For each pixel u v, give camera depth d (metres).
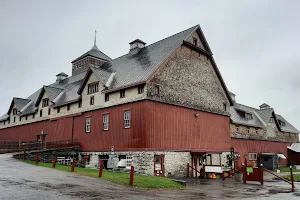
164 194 14.34
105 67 36.38
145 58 31.09
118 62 35.47
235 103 51.47
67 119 35.69
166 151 26.20
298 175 31.05
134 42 35.69
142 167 24.41
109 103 29.12
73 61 48.31
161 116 26.47
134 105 26.33
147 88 25.45
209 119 32.84
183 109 29.22
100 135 29.75
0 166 20.86
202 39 33.78
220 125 34.62
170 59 28.55
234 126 43.00
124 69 31.52
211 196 14.79
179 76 29.44
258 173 22.42
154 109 25.88
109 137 28.50
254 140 47.03
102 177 17.69
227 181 24.05
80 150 32.44
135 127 25.75
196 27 32.56
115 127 27.97
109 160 23.55
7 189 11.99
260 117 52.84
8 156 29.19
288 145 57.25
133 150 25.50
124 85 27.23
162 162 25.58
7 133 50.91
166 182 18.42
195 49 32.53
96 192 12.85
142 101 25.59
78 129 33.38
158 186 16.92
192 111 30.39
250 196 15.37
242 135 44.28
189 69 31.11
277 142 53.78
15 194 11.10
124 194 13.00
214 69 35.44
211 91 34.12
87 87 32.81
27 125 45.03
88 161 31.03
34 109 43.44
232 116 44.41
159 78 26.91
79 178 16.72
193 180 24.45
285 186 20.86
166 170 25.86
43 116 40.94
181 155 27.81
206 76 33.75
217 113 34.38
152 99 25.69
